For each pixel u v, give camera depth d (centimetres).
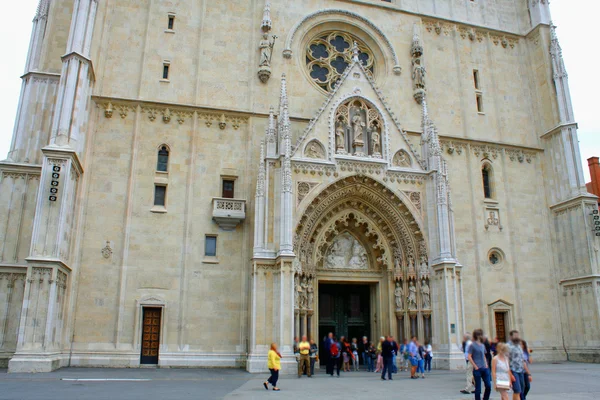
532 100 3797
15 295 2552
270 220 2684
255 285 2556
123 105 2902
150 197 2808
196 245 2803
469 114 3594
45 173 2398
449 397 1599
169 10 3158
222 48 3177
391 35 3584
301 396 1583
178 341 2642
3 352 2464
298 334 2670
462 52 3725
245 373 2386
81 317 2556
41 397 1423
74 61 2627
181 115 2981
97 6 2927
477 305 3200
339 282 3080
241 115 3067
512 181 3544
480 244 3319
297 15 3400
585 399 1548
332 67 3434
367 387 1881
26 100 2830
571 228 3397
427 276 2923
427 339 2859
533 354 3222
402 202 2989
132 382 1894
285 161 2711
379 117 3119
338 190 2928
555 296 3406
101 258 2653
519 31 3953
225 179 2961
